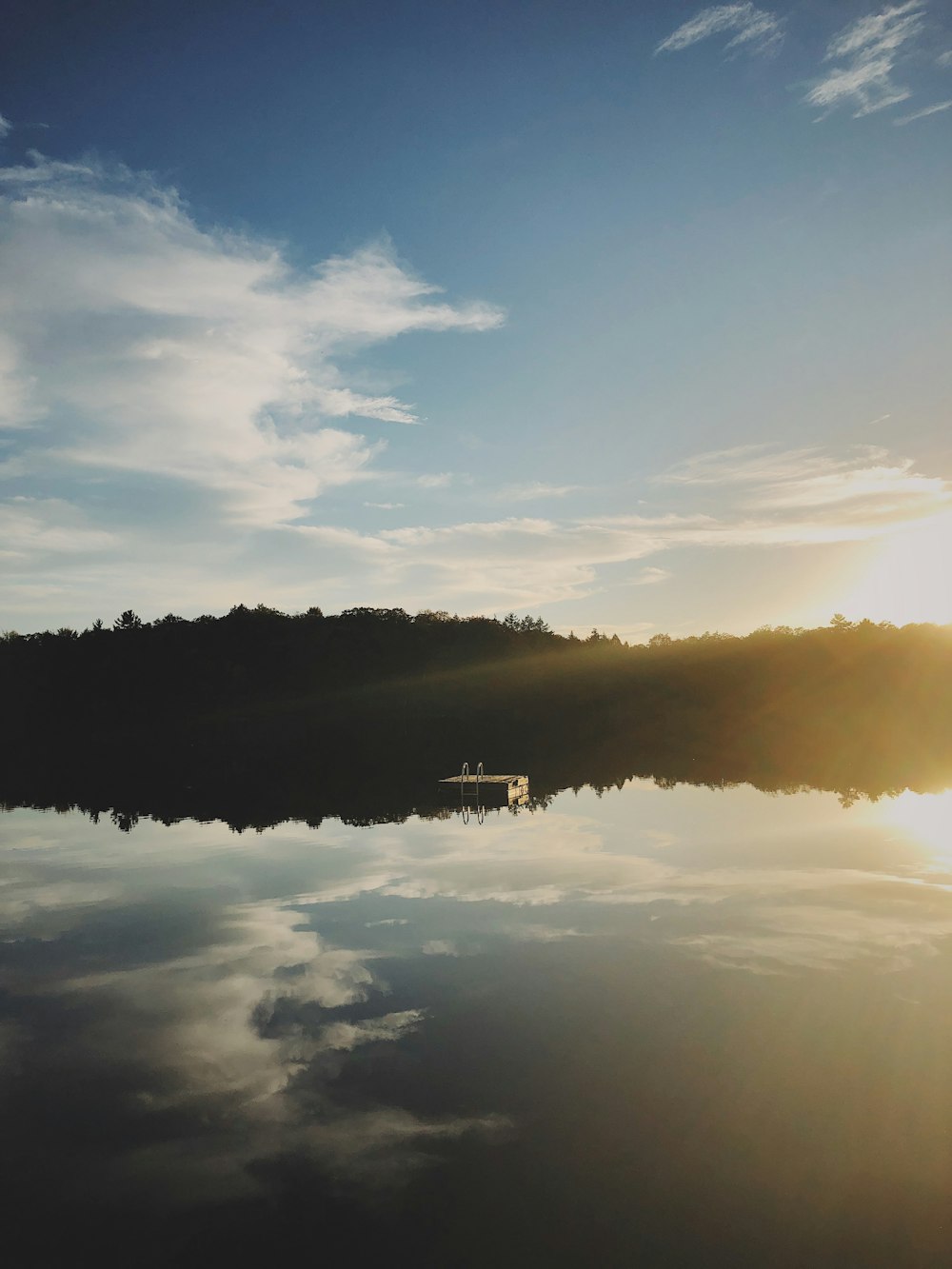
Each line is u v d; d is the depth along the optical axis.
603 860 25.56
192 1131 10.37
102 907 21.02
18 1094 11.34
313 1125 10.44
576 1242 8.35
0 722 124.00
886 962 15.61
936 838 28.33
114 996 14.78
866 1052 12.05
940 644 146.12
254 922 19.39
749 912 19.17
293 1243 8.42
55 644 152.88
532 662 168.50
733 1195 9.02
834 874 22.84
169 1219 8.82
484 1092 11.14
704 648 161.38
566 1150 9.82
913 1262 8.04
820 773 52.72
